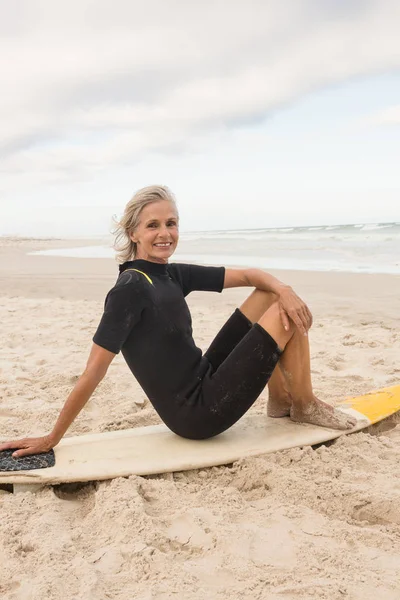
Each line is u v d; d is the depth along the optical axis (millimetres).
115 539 2301
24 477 2717
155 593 1931
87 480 2746
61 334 6266
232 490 2701
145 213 2832
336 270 11602
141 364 2869
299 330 2836
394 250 15836
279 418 3393
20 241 38438
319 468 2857
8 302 8695
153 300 2773
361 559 2143
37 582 1995
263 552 2191
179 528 2375
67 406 2814
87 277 11789
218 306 8023
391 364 4891
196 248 21219
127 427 3598
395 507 2486
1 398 4168
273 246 20172
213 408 2865
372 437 3227
